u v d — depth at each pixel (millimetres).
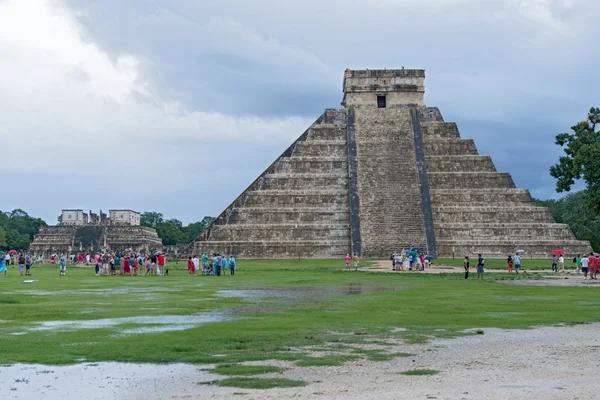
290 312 30641
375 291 43406
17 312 30594
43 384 16188
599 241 130250
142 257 84250
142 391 15406
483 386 15391
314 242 108000
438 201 109000
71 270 85812
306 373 17109
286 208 111000
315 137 119250
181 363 18531
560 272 70188
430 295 39688
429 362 18391
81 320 27766
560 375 16484
